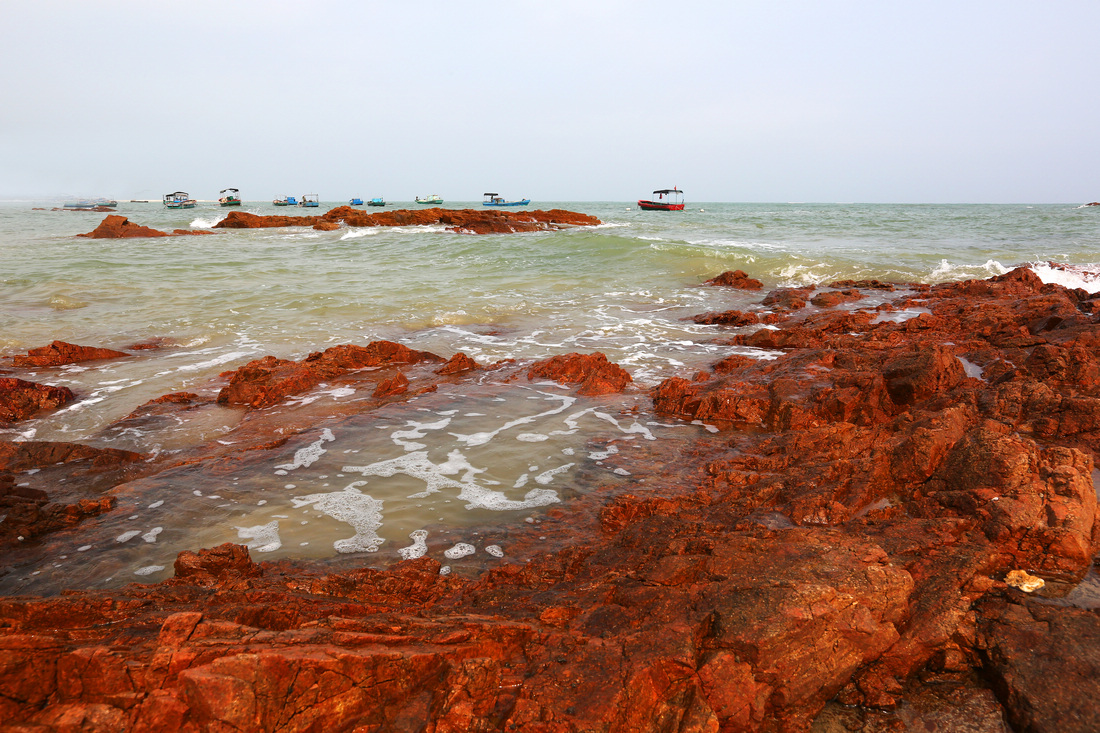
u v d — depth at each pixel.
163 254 31.11
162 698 3.24
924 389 9.37
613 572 5.24
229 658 3.30
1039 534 5.26
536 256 29.38
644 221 67.44
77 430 9.60
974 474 6.20
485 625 4.15
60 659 3.35
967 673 4.21
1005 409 8.45
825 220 66.06
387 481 7.80
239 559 5.69
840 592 4.28
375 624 4.05
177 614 3.77
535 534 6.53
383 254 31.97
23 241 39.75
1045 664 3.99
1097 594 4.77
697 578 4.86
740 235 44.44
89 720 3.16
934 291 20.55
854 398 9.30
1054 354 9.95
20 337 14.85
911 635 4.30
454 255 30.75
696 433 9.30
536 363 12.66
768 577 4.48
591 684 3.62
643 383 11.96
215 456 8.50
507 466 8.23
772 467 7.68
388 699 3.51
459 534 6.56
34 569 5.89
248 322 16.77
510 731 3.38
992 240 38.94
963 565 4.87
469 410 10.34
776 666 3.89
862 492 6.41
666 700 3.67
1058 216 75.12
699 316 17.62
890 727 3.84
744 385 10.60
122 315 17.22
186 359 13.54
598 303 19.98
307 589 5.16
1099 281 21.62
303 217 63.88
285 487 7.65
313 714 3.32
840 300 19.25
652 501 6.75
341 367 12.74
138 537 6.50
